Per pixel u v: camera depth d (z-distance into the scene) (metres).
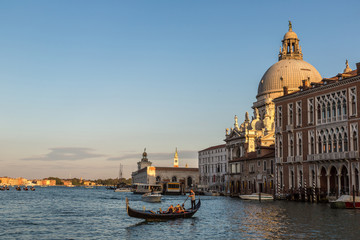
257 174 93.06
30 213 52.19
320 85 65.69
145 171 174.62
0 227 37.41
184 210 43.25
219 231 32.81
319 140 65.00
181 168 174.38
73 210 57.34
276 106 75.75
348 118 58.97
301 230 31.91
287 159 71.50
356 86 58.03
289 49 124.38
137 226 36.72
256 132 109.81
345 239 27.91
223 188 134.88
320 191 63.41
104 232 33.59
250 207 55.75
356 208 49.66
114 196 116.44
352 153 57.59
